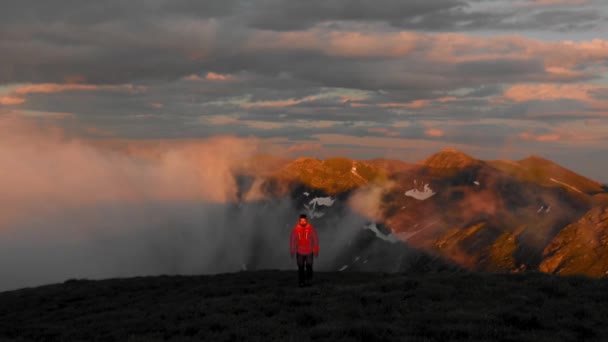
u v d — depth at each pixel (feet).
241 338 51.08
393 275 100.17
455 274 86.53
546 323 51.49
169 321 63.87
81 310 85.71
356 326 50.26
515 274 81.71
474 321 52.49
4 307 99.30
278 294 75.56
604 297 62.13
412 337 46.88
